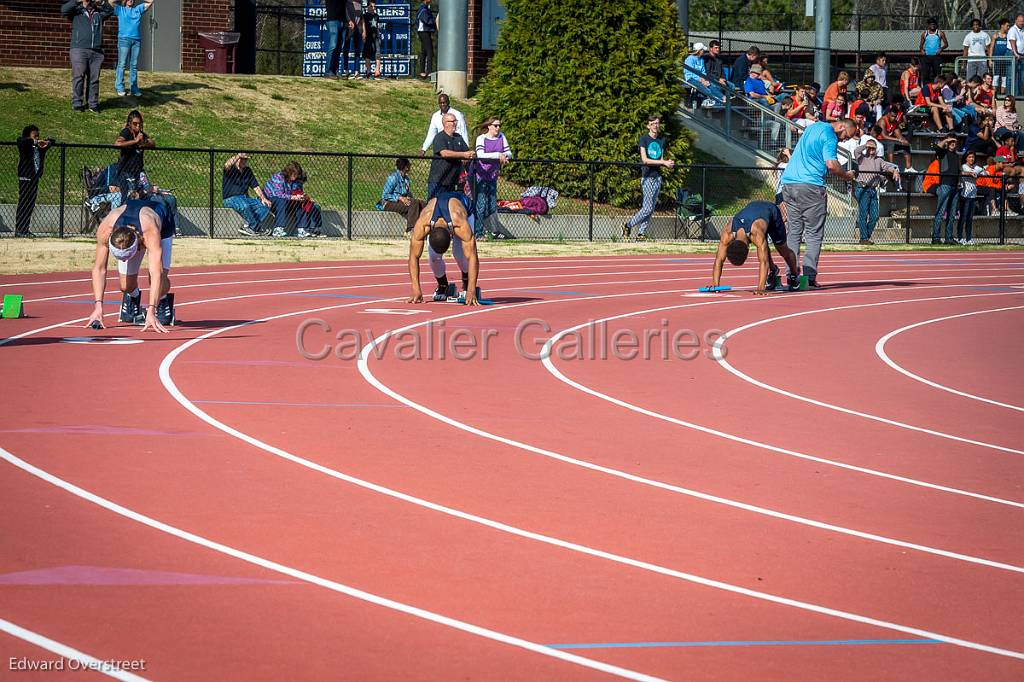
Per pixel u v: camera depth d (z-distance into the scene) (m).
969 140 91.00
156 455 22.27
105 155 72.06
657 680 13.28
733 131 92.19
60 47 87.12
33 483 20.22
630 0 78.62
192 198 70.06
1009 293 55.69
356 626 14.58
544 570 16.81
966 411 29.00
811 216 52.50
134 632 14.17
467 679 13.12
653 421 26.80
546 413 27.19
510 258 64.19
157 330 36.50
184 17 93.00
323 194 73.94
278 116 84.31
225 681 12.88
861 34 122.94
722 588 16.34
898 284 58.03
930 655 14.27
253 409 26.44
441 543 17.83
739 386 31.31
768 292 52.66
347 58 97.25
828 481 22.20
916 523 19.72
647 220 73.44
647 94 78.81
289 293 47.81
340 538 17.89
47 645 13.70
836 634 14.85
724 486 21.59
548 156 78.50
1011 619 15.54
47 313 40.12
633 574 16.78
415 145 85.00
